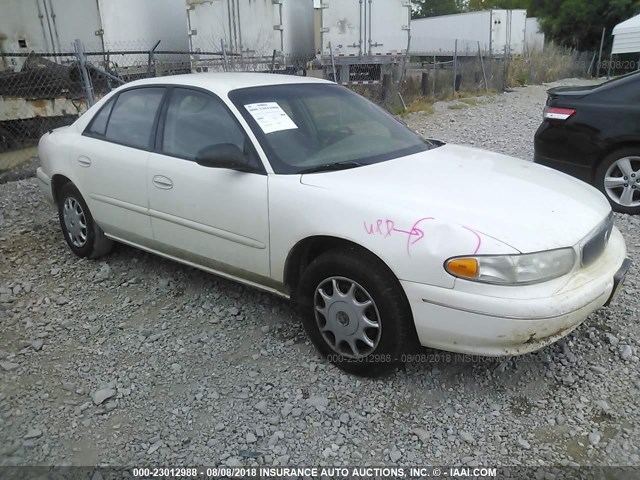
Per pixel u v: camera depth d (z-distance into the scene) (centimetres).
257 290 423
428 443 271
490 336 267
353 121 397
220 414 292
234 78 402
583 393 303
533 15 4309
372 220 289
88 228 468
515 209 291
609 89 573
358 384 312
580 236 287
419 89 1728
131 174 407
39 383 320
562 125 593
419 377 317
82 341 363
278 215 324
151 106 410
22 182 791
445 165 351
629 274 434
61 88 952
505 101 1706
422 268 273
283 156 341
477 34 2658
